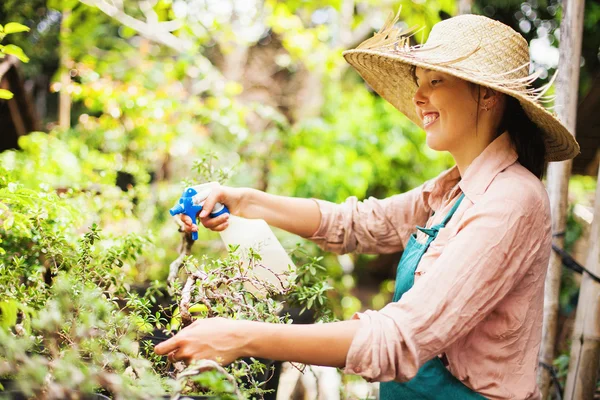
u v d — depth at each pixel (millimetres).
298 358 1224
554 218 2326
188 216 1712
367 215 1953
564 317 4125
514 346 1440
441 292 1280
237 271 1474
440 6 4531
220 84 4684
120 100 4039
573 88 2279
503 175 1467
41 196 1724
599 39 5738
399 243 1963
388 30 1652
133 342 1464
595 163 3816
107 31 5434
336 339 1220
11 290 1463
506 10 6254
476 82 1402
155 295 2250
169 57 5535
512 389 1431
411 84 1916
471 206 1461
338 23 5512
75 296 1277
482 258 1318
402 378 1240
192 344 1188
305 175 5121
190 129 4312
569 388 2184
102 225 2873
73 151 3611
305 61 5203
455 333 1276
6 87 3189
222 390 1059
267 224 1802
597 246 2156
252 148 4887
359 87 6832
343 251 1995
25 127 3613
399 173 5871
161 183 4336
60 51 4496
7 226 1580
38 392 1062
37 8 4562
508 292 1392
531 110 1485
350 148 5348
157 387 1151
